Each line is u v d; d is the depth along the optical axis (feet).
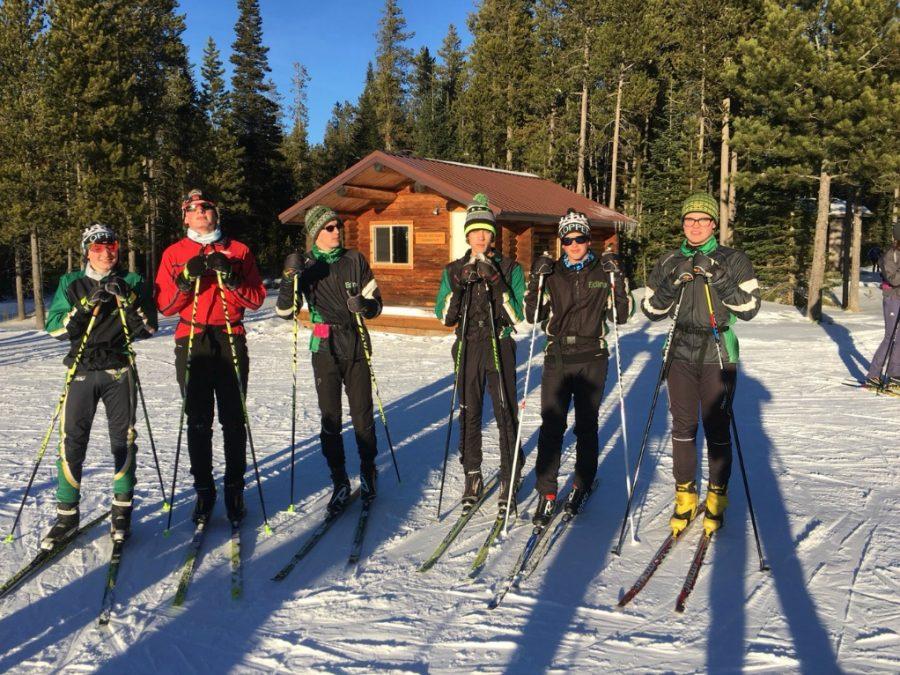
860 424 19.80
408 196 45.75
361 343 13.39
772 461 16.34
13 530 11.89
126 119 77.46
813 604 9.59
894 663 8.14
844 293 70.95
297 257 12.96
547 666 8.29
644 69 101.71
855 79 52.31
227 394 12.38
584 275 12.44
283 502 14.07
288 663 8.48
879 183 56.24
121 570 10.98
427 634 9.09
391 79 161.48
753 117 59.41
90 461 16.69
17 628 9.32
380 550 11.78
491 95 113.91
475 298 13.16
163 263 12.11
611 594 10.07
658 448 17.69
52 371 31.27
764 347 35.27
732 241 82.89
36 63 73.82
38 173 74.18
